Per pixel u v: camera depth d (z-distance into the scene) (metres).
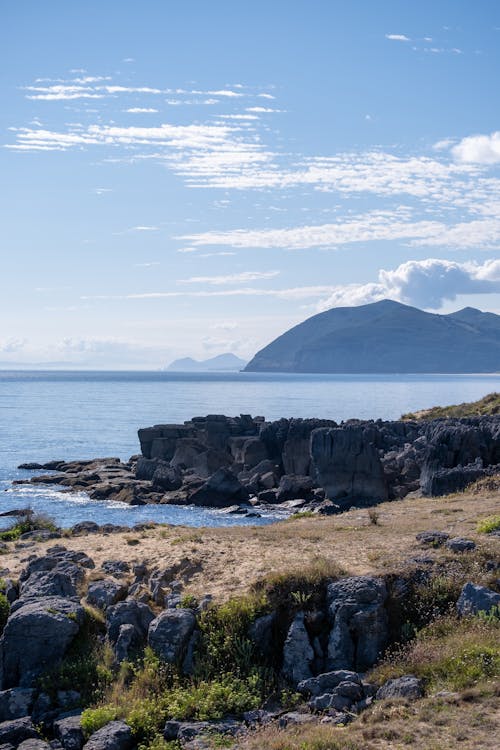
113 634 20.73
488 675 16.25
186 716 17.22
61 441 131.25
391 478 72.12
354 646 19.41
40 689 19.14
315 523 35.88
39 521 41.34
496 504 36.22
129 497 73.44
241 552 25.97
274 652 19.75
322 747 13.72
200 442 94.94
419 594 20.72
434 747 13.09
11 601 23.62
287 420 94.62
